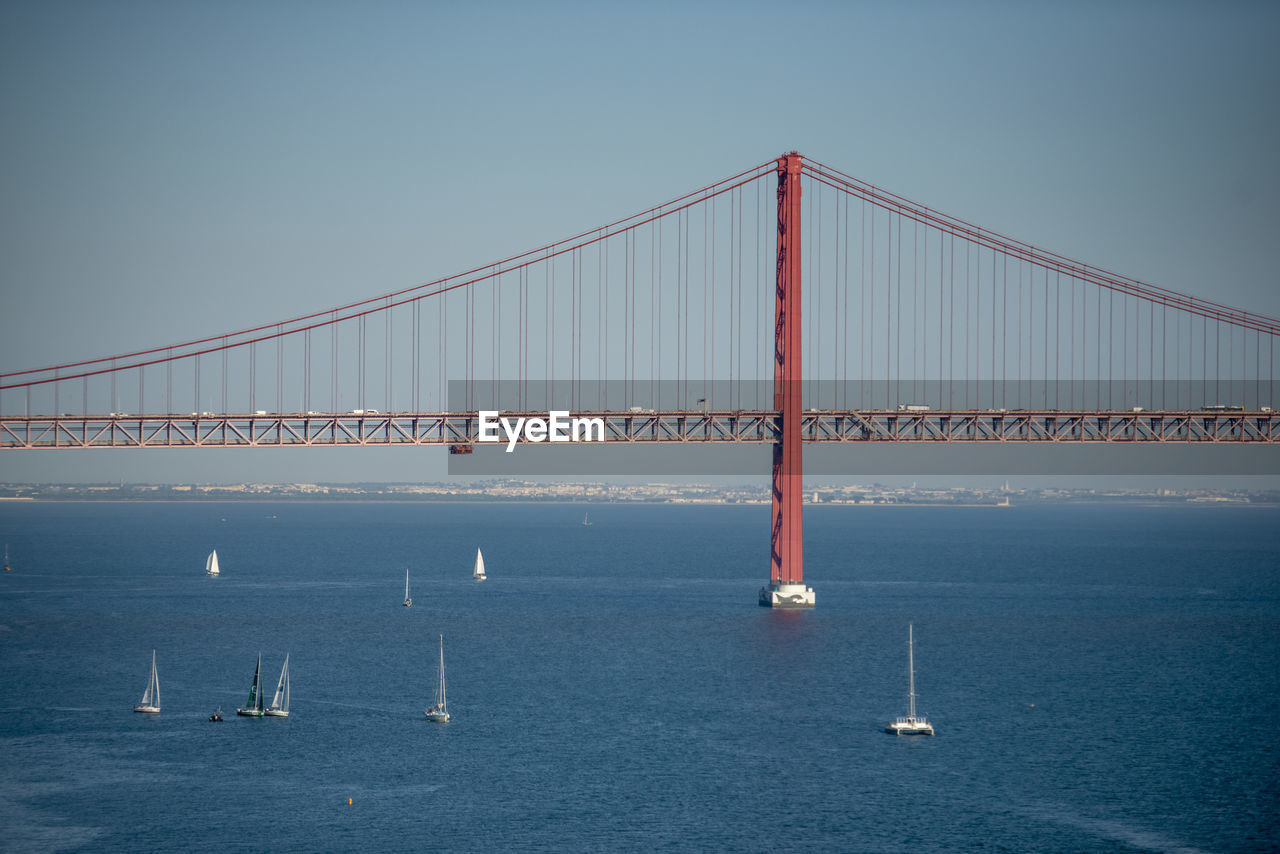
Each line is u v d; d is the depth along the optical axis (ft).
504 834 615.16
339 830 619.26
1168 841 615.98
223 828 620.49
